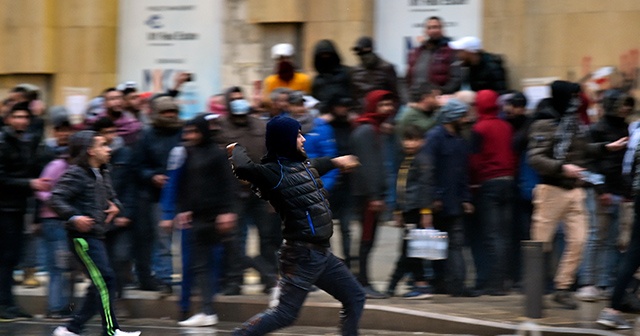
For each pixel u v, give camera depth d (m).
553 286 19.78
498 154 19.88
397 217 19.78
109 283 17.42
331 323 19.02
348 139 20.14
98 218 17.33
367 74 22.69
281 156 15.15
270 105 20.41
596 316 18.20
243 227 20.22
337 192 20.06
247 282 21.69
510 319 17.91
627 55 24.84
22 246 20.62
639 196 16.94
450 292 19.83
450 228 19.67
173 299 20.11
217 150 18.83
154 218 20.55
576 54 25.28
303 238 15.00
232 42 28.48
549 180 18.53
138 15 29.48
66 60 30.02
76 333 17.77
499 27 25.86
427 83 20.72
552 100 18.53
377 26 27.05
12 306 20.53
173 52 29.17
